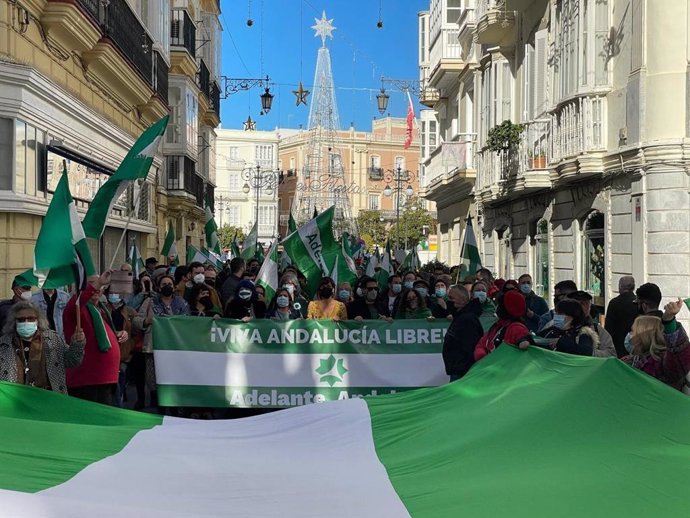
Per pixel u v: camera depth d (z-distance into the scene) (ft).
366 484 14.93
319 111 269.44
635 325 24.49
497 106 83.25
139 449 17.52
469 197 101.50
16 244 41.16
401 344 33.22
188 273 44.42
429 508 13.25
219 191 341.82
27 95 40.70
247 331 33.09
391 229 223.92
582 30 58.08
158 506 13.04
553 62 65.31
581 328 26.50
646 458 14.88
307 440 19.19
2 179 39.65
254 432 20.13
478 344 27.37
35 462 15.60
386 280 59.47
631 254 53.06
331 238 48.06
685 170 49.60
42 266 24.89
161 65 78.38
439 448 17.44
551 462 15.37
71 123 49.88
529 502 13.16
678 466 14.43
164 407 32.96
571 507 12.89
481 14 88.43
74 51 50.44
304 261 47.09
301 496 14.15
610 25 56.24
